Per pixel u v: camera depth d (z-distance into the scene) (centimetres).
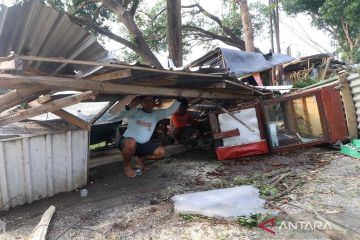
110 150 764
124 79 504
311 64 1866
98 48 458
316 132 701
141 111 600
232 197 436
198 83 598
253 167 602
